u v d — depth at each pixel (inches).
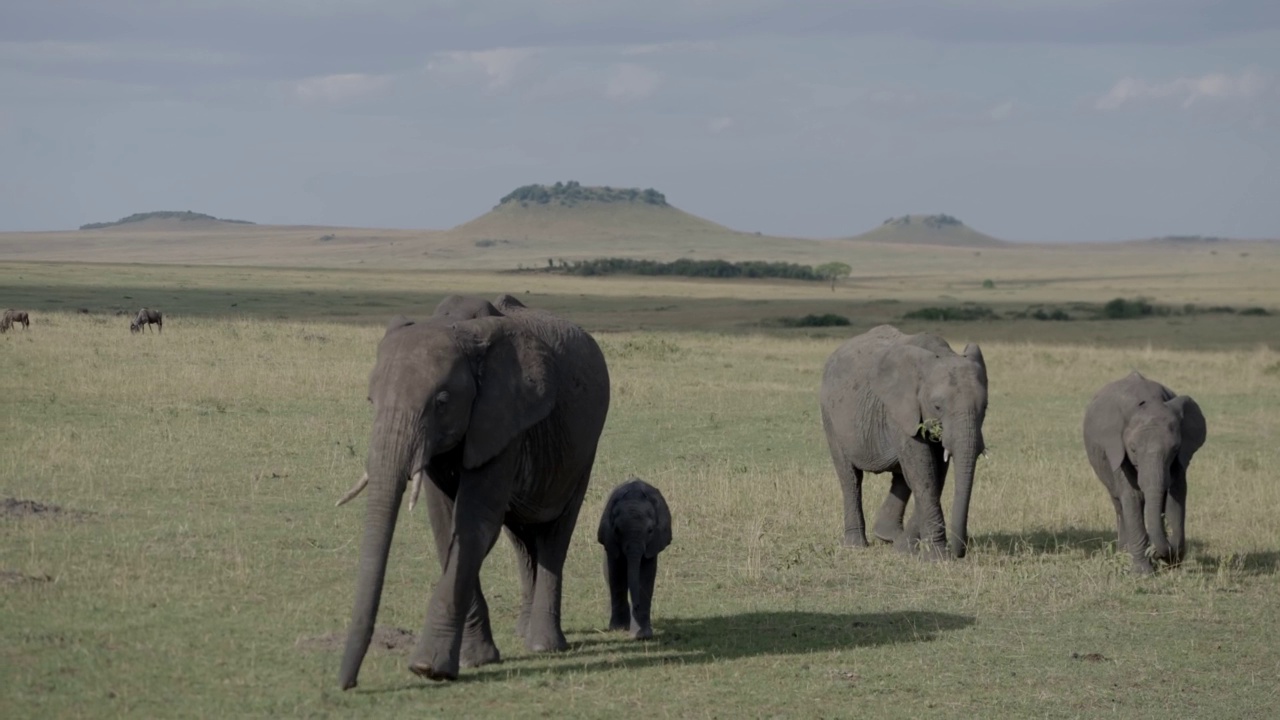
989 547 615.2
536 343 380.5
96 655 365.4
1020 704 377.4
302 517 583.5
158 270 5792.3
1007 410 1189.7
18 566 455.8
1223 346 2294.5
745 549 584.7
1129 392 582.6
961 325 2979.8
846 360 638.5
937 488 597.6
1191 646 445.4
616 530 435.8
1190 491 779.4
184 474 670.5
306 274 6136.8
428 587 475.8
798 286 7185.0
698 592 504.4
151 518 560.1
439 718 333.4
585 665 392.2
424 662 357.1
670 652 413.4
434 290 4525.1
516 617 449.7
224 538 529.0
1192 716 371.9
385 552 330.6
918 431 583.2
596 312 3538.4
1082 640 450.6
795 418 1064.2
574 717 342.3
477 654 387.5
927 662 416.2
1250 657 434.0
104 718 318.0
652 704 358.3
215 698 338.3
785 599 498.3
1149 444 557.0
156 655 370.0
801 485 740.7
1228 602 513.7
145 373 1090.1
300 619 417.4
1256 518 698.8
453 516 368.2
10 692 330.3
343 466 722.2
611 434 934.4
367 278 5693.9
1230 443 1010.7
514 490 385.1
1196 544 632.4
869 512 700.0
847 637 442.9
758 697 370.3
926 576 547.5
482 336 362.3
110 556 484.1
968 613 484.7
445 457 365.7
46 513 546.3
